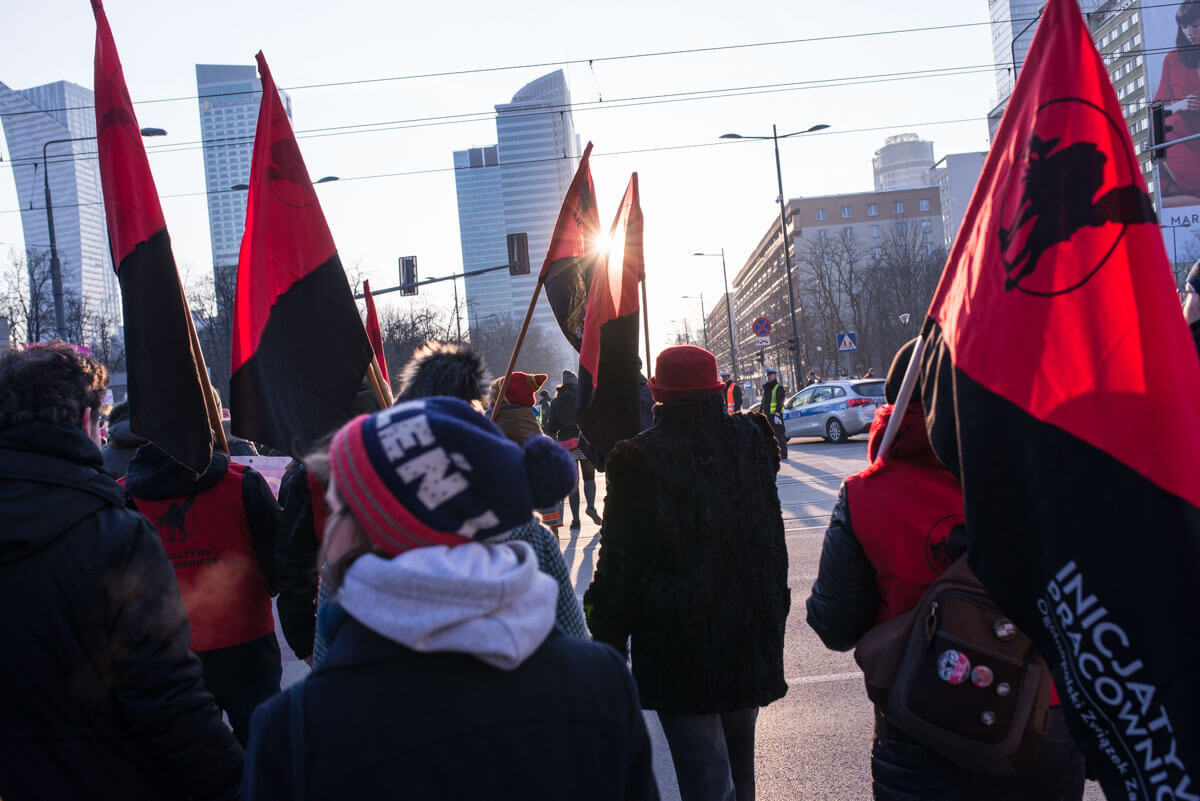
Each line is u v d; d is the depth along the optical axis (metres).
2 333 25.06
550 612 1.39
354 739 1.27
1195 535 1.76
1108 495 1.84
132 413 3.15
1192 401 1.82
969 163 113.94
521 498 1.36
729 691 2.99
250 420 3.38
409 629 1.26
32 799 2.04
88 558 2.09
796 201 114.69
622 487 2.96
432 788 1.26
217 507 3.43
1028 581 1.94
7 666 2.01
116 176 3.23
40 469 2.12
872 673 2.29
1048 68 2.04
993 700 2.10
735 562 3.03
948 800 2.22
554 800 1.32
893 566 2.32
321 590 1.93
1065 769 2.17
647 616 2.98
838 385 22.80
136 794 2.14
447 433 1.32
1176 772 1.70
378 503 1.30
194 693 2.19
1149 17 63.25
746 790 3.16
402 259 25.02
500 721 1.30
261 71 3.48
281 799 1.27
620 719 1.42
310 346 3.39
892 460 2.41
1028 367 1.96
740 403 14.86
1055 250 1.97
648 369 3.92
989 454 2.00
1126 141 1.97
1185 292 3.30
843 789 3.89
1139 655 1.77
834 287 74.88
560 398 11.54
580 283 4.17
